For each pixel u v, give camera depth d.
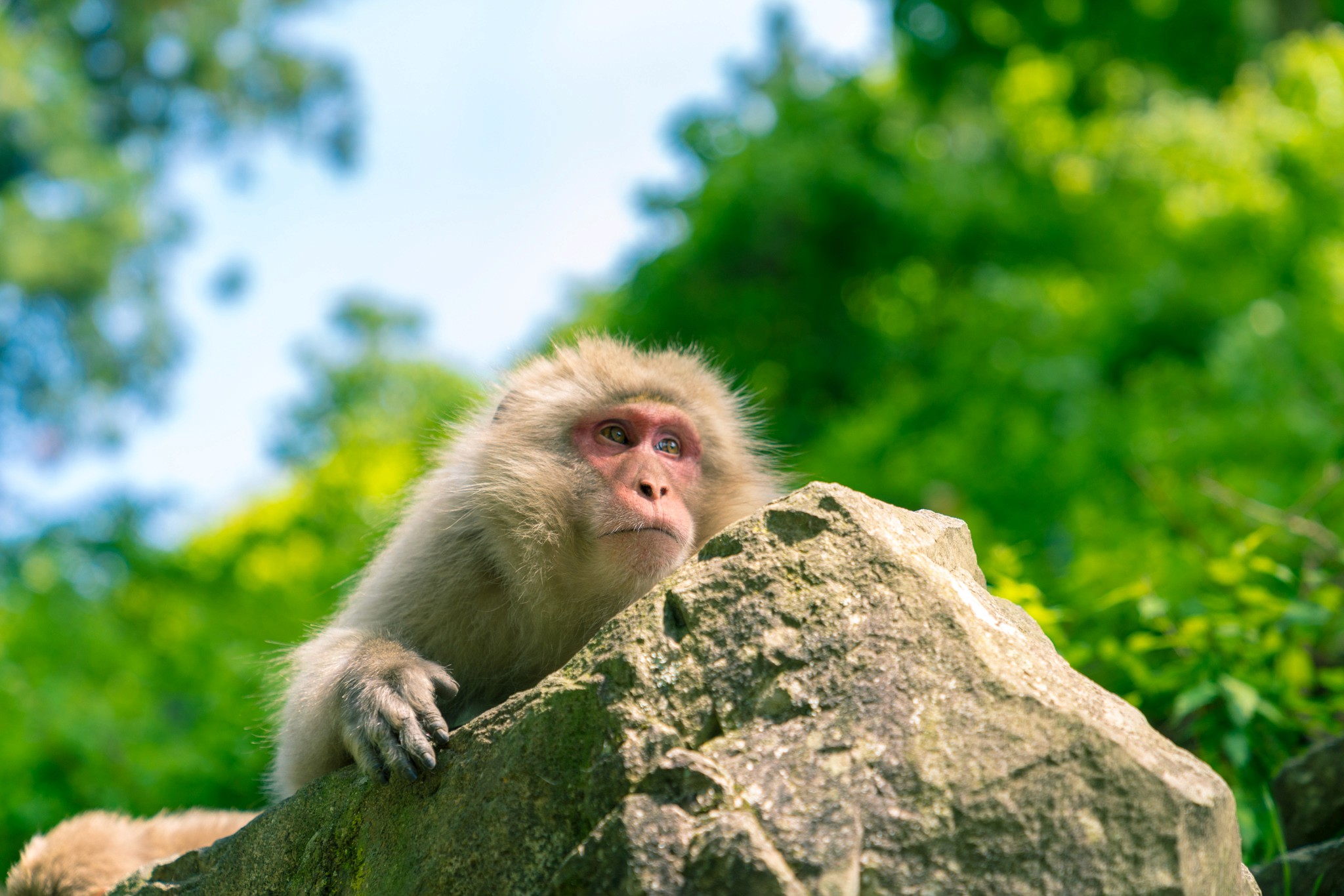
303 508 13.62
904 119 21.14
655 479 5.14
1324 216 16.38
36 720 9.07
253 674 9.84
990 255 19.06
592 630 5.15
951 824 2.78
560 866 2.94
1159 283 14.71
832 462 13.13
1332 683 5.55
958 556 3.63
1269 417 10.16
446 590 5.12
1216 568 5.79
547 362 5.78
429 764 3.45
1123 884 2.70
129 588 13.33
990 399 13.17
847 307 18.80
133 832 5.66
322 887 3.55
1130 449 10.44
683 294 18.64
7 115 26.78
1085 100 23.44
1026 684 2.94
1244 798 4.95
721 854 2.74
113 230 28.52
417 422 17.05
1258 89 20.06
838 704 2.99
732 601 3.21
